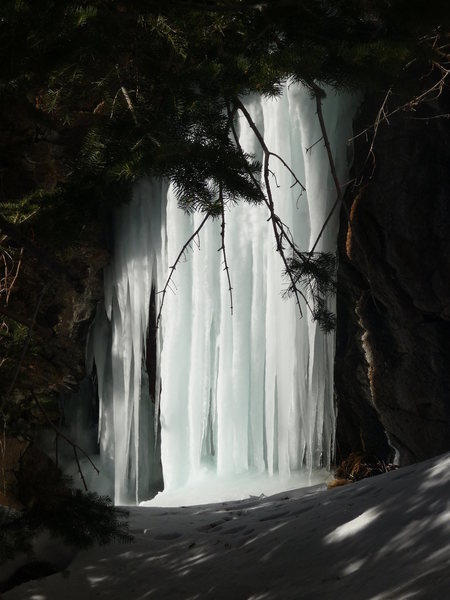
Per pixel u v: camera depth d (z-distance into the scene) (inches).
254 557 236.5
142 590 243.3
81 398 601.6
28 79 214.4
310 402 480.7
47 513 253.6
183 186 196.5
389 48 179.3
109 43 197.3
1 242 325.4
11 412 304.8
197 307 511.5
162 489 602.5
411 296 453.4
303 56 180.1
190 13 198.1
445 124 444.5
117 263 547.8
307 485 485.1
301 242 476.7
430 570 171.5
